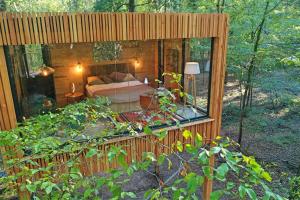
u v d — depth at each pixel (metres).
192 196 1.32
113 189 1.48
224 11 7.46
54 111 4.14
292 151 7.12
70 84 4.38
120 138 3.61
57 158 2.67
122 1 9.75
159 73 5.18
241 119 7.37
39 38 3.27
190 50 5.40
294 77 6.51
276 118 8.23
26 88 3.96
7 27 3.12
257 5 6.59
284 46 6.48
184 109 4.55
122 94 4.62
